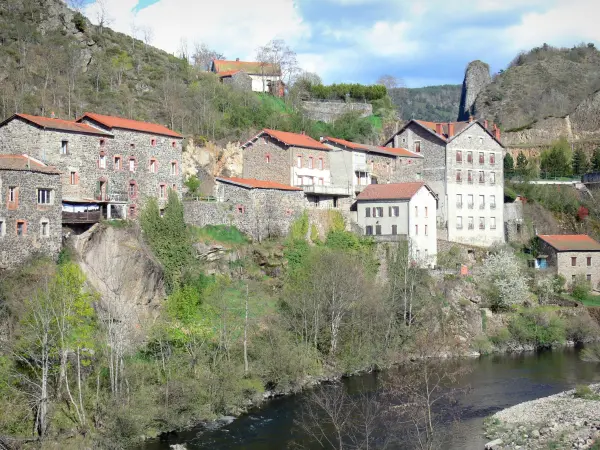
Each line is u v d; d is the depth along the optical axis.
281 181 89.81
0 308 50.66
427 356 72.19
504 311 84.56
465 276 87.25
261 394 56.75
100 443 45.09
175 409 49.97
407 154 102.25
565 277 96.94
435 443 44.16
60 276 51.03
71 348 47.97
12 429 44.06
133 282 62.22
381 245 86.25
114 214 68.62
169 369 53.47
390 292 75.94
